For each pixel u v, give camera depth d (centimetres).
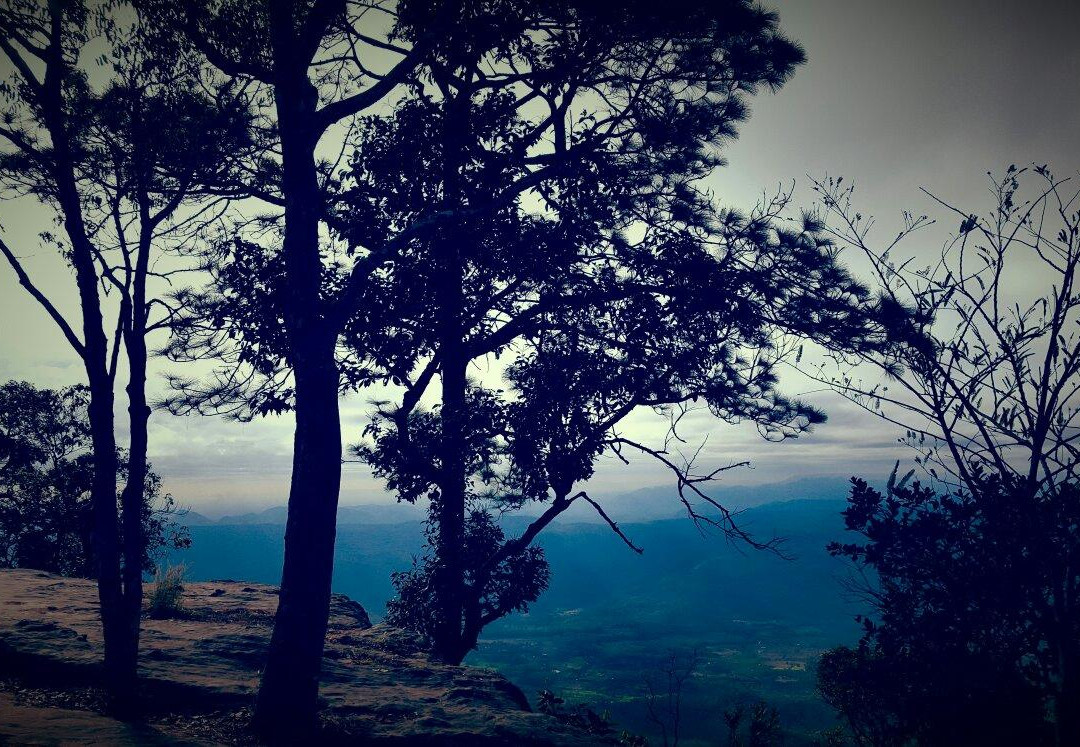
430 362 1448
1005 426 541
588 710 1050
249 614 1448
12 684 857
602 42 1045
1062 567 506
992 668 536
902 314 585
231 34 995
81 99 920
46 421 3488
